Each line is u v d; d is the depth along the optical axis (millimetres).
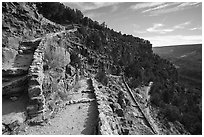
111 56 62875
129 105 34562
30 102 14164
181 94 69250
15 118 12969
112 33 90562
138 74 65688
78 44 44312
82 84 29969
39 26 30688
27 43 22219
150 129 27266
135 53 88062
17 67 17266
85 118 15867
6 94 14820
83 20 75625
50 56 20984
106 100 23188
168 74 88438
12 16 24781
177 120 45969
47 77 18266
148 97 53438
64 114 16500
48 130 13281
